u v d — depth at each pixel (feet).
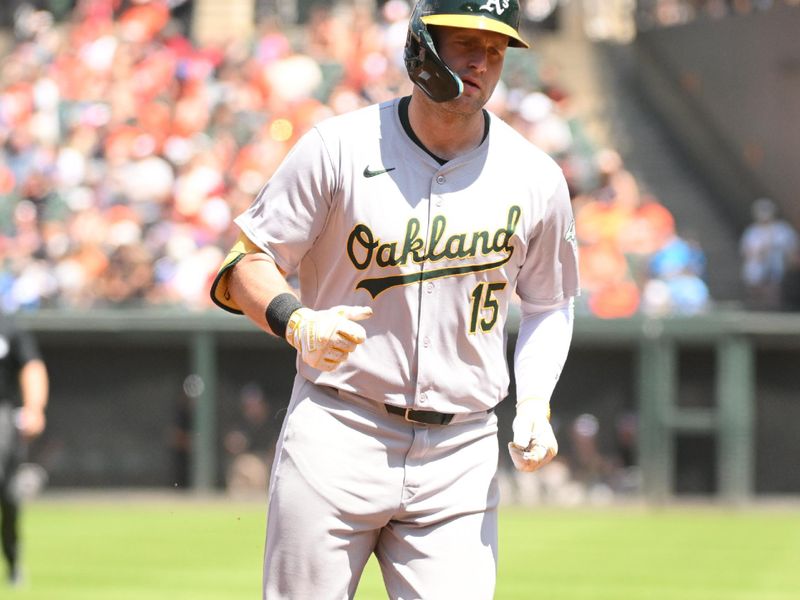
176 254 173.78
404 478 41.83
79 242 181.27
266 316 40.47
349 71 220.23
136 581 100.17
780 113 209.87
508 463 156.56
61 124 213.66
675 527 139.13
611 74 253.03
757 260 185.57
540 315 45.42
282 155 198.90
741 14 218.18
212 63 222.07
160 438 157.69
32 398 90.84
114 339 157.07
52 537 127.54
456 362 42.11
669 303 174.81
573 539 128.57
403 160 41.27
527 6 264.31
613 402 157.89
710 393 156.76
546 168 42.70
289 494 41.78
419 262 41.34
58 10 254.68
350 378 41.75
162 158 199.21
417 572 41.93
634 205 193.67
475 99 40.45
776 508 155.63
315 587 41.60
